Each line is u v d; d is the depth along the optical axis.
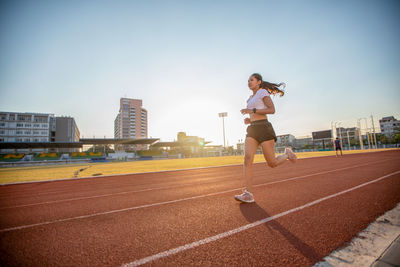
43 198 4.20
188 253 1.59
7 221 2.58
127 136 136.12
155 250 1.66
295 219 2.27
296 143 90.06
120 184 5.97
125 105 138.62
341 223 2.11
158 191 4.54
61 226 2.33
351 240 1.72
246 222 2.24
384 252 1.49
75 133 109.00
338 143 18.62
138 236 1.97
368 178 5.08
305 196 3.36
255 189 4.14
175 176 7.66
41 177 9.30
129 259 1.53
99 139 51.41
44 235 2.06
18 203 3.76
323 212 2.49
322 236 1.82
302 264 1.38
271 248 1.63
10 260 1.55
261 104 2.98
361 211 2.48
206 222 2.29
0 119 79.00
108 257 1.57
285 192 3.74
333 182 4.68
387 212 2.41
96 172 11.11
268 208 2.74
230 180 5.98
